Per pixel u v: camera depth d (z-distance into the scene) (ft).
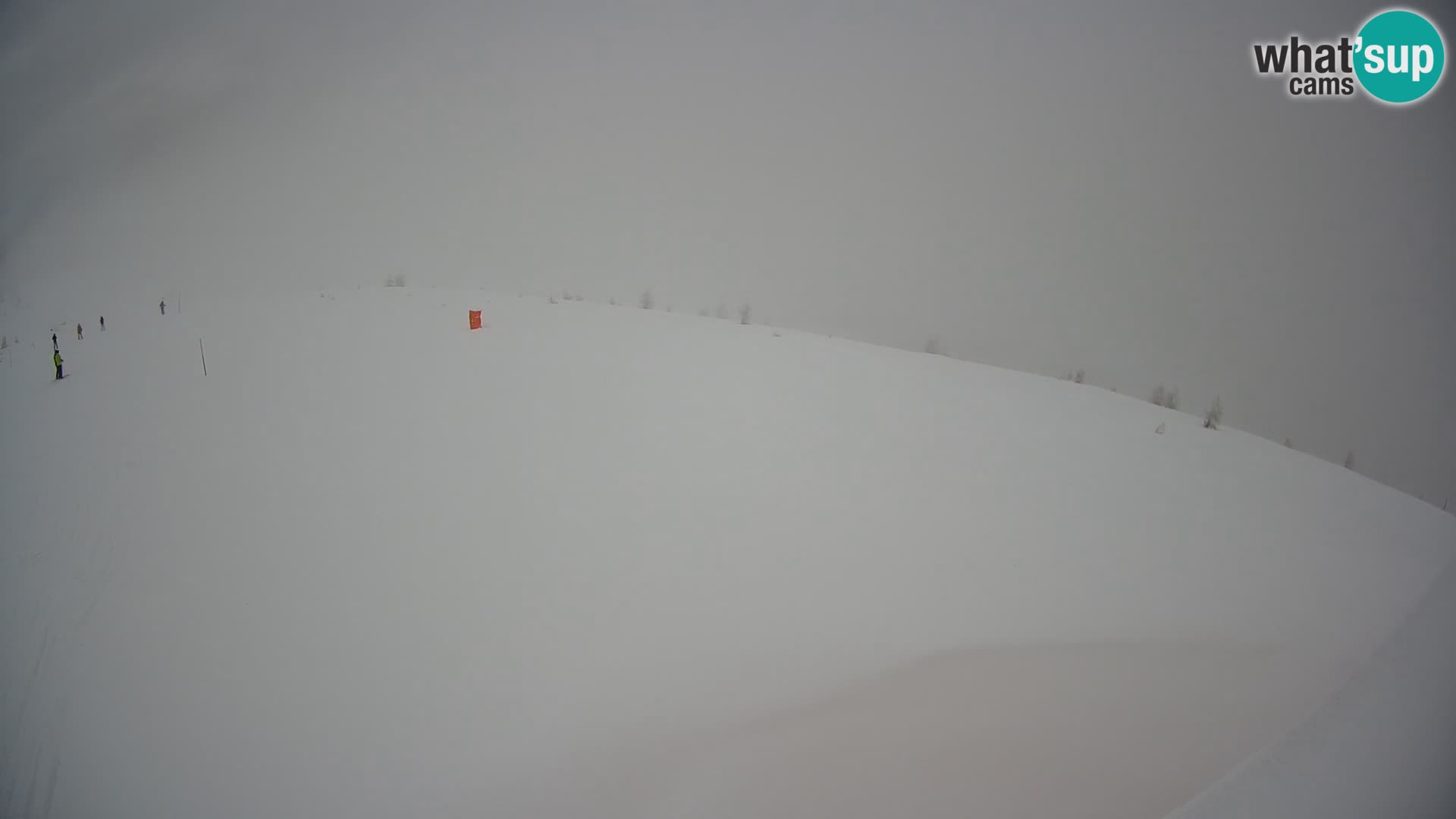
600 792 24.52
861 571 37.32
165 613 33.47
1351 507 48.32
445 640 31.76
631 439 51.16
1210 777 23.75
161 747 26.43
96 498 43.09
